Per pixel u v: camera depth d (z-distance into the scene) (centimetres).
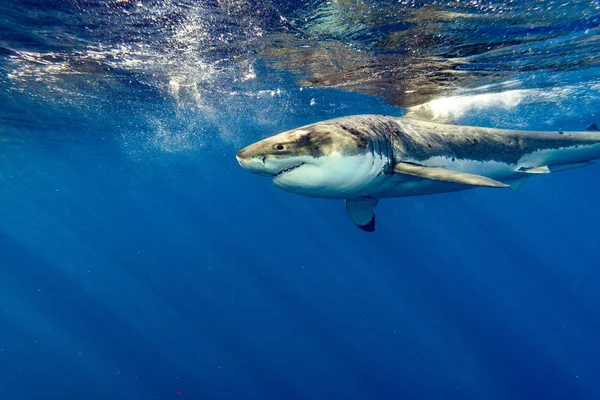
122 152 2614
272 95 1248
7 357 2198
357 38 703
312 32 678
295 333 2261
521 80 1078
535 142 583
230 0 553
